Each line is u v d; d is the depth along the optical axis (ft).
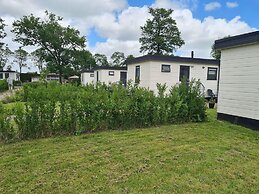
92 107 15.69
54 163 10.09
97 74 73.10
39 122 14.28
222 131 16.35
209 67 46.26
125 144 12.83
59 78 95.25
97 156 10.93
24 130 13.89
